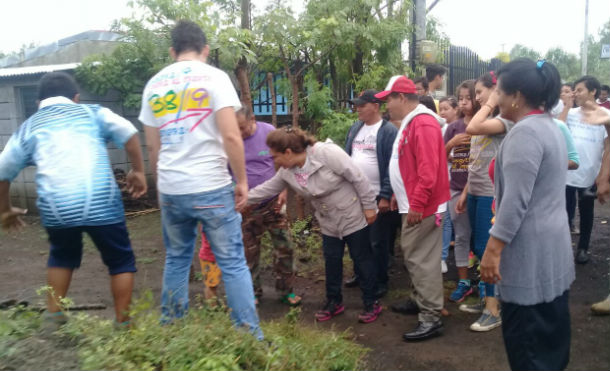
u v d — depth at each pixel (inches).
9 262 228.8
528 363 89.9
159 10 245.6
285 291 175.0
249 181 169.0
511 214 85.7
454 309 166.4
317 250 233.9
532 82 88.7
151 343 103.7
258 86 312.2
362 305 175.0
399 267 213.9
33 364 94.6
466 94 169.0
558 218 89.9
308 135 149.9
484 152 145.7
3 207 124.9
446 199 142.1
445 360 130.7
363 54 291.3
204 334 104.3
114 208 115.4
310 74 297.9
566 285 92.0
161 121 111.4
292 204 298.2
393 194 165.2
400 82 144.2
